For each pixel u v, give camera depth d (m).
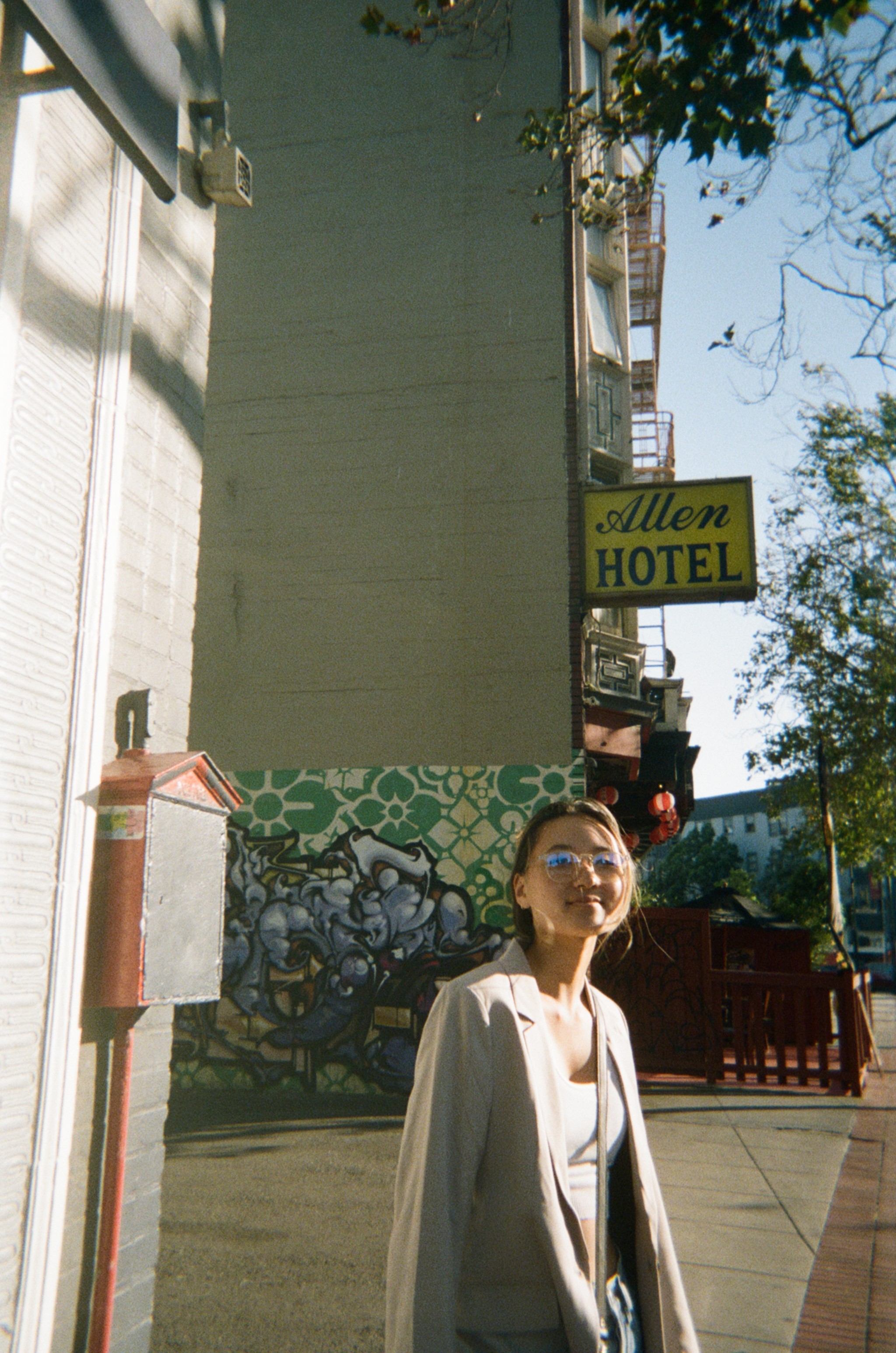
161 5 4.12
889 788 19.95
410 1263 1.71
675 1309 2.03
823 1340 4.21
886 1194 6.59
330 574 11.27
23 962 2.77
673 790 15.46
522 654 10.72
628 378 13.55
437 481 11.23
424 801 10.60
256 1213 5.83
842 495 18.28
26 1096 2.75
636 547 10.75
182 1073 10.47
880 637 18.88
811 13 5.39
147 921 3.11
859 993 11.66
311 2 12.50
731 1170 7.12
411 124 11.99
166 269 3.99
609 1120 2.04
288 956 10.54
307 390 11.67
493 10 8.55
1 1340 2.62
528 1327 1.76
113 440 3.33
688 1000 11.09
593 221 8.40
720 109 5.76
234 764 11.08
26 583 2.88
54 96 3.10
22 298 2.90
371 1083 10.11
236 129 12.40
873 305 6.19
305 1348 4.00
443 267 11.63
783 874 39.94
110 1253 3.00
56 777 2.95
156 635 3.74
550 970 2.14
